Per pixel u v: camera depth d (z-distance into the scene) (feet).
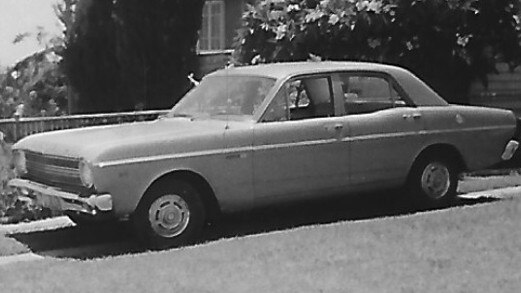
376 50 44.42
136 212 27.68
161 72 57.67
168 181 28.14
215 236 30.12
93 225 32.14
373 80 32.30
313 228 29.99
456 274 23.62
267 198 29.81
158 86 57.72
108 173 26.61
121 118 38.68
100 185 26.55
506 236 27.81
